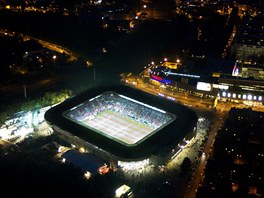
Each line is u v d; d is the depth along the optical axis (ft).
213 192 652.48
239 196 644.69
